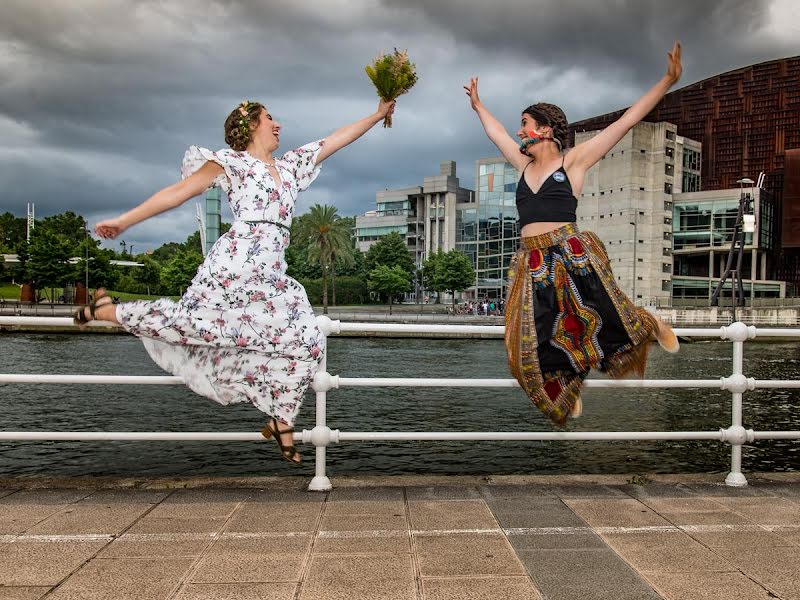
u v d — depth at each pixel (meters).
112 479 4.11
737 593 2.42
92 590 2.39
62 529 3.10
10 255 78.88
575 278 2.93
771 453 11.14
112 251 85.94
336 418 14.12
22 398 16.52
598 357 2.93
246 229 3.07
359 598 2.35
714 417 14.41
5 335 41.56
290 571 2.60
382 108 3.48
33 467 10.12
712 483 4.11
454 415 14.51
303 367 3.17
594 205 81.06
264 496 3.73
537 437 4.13
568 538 3.03
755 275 84.62
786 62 90.44
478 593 2.40
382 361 29.14
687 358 32.09
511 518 3.33
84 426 13.12
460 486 3.98
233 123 3.13
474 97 3.53
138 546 2.87
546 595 2.39
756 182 92.69
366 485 3.99
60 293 88.50
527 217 3.05
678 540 3.01
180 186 2.97
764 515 3.40
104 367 24.38
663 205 78.12
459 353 33.97
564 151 3.12
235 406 15.45
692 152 85.62
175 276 87.62
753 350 38.03
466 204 107.75
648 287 77.62
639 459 10.63
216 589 2.41
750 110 93.44
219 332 3.04
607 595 2.39
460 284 82.38
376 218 122.06
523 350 2.95
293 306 3.17
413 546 2.90
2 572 2.56
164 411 14.77
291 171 3.22
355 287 97.00
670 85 2.94
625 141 77.44
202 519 3.27
